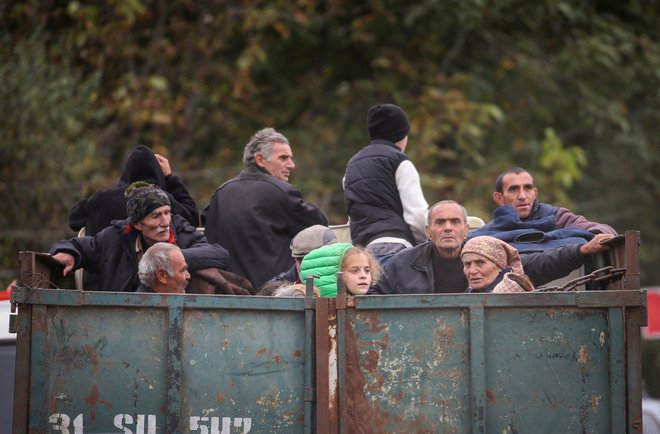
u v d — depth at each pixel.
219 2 53.25
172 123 52.72
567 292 17.45
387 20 59.31
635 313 17.45
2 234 42.62
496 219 23.81
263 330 17.58
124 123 49.69
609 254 20.91
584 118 60.50
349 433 17.34
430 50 59.25
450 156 54.69
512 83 60.34
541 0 60.16
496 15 59.06
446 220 21.97
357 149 56.62
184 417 17.41
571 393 17.44
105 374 17.45
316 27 58.81
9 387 24.20
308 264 20.09
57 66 46.16
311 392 17.42
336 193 54.53
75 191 43.75
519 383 17.45
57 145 43.50
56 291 17.41
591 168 64.12
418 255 22.12
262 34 55.50
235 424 17.45
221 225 23.80
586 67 59.97
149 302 17.45
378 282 22.06
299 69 60.25
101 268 21.55
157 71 52.81
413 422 17.39
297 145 55.84
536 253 22.19
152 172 23.83
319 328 17.42
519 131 59.41
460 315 17.48
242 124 56.88
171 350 17.41
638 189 64.44
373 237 23.91
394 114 24.86
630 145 63.28
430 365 17.44
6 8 47.03
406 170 24.05
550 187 53.66
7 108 43.34
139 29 53.06
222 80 53.84
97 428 17.41
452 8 58.28
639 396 17.34
